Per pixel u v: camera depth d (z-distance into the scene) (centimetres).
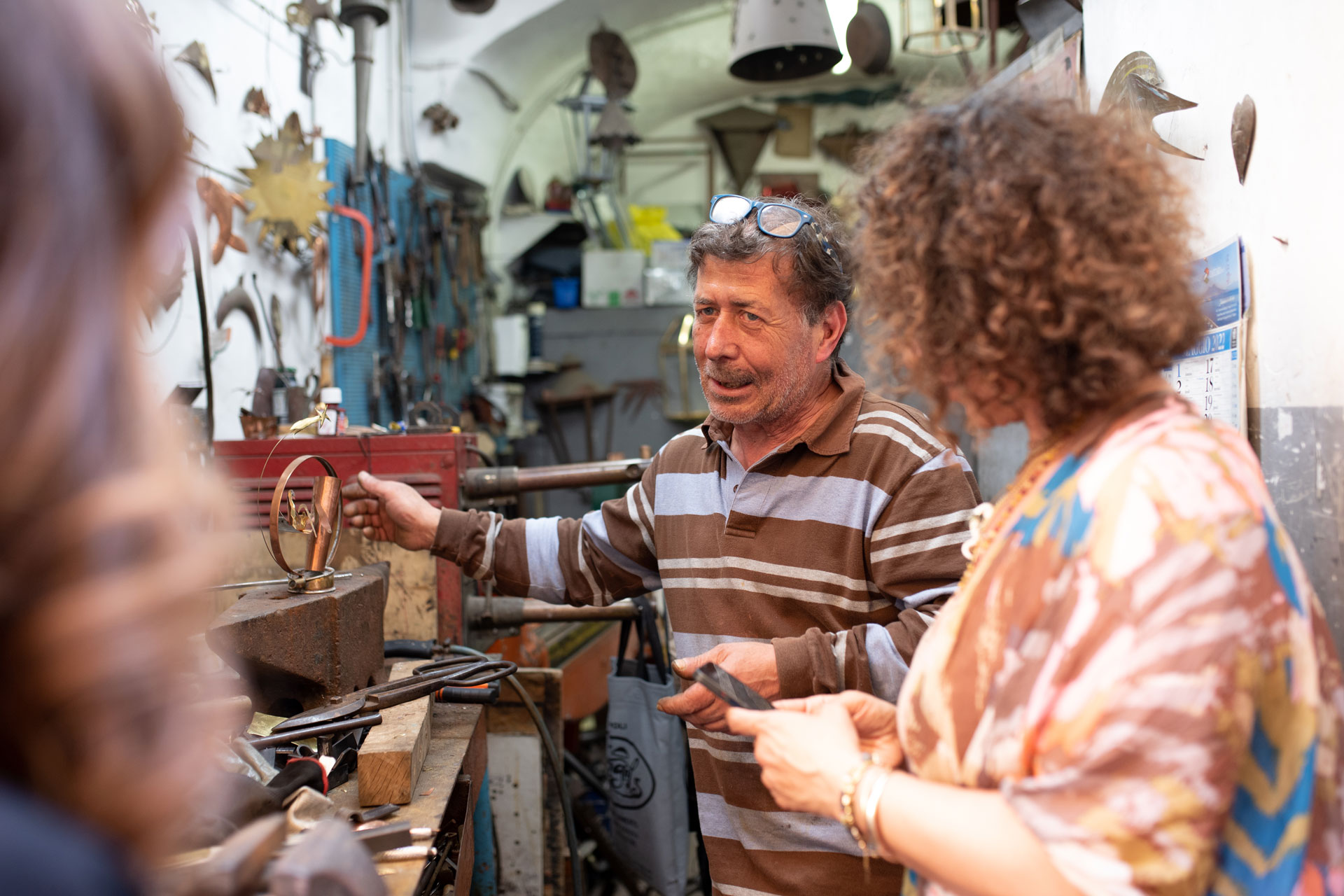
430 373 463
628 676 217
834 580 138
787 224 134
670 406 623
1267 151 112
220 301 255
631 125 594
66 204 35
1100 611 60
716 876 143
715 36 687
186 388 195
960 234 67
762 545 141
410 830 96
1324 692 63
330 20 337
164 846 39
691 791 222
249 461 186
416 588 188
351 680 137
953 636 75
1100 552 62
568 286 633
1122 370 66
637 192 806
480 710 152
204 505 41
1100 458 66
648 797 212
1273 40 110
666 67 722
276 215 282
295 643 128
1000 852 63
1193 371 134
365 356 377
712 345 136
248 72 286
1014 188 65
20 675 34
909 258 71
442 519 162
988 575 73
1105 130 70
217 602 175
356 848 70
